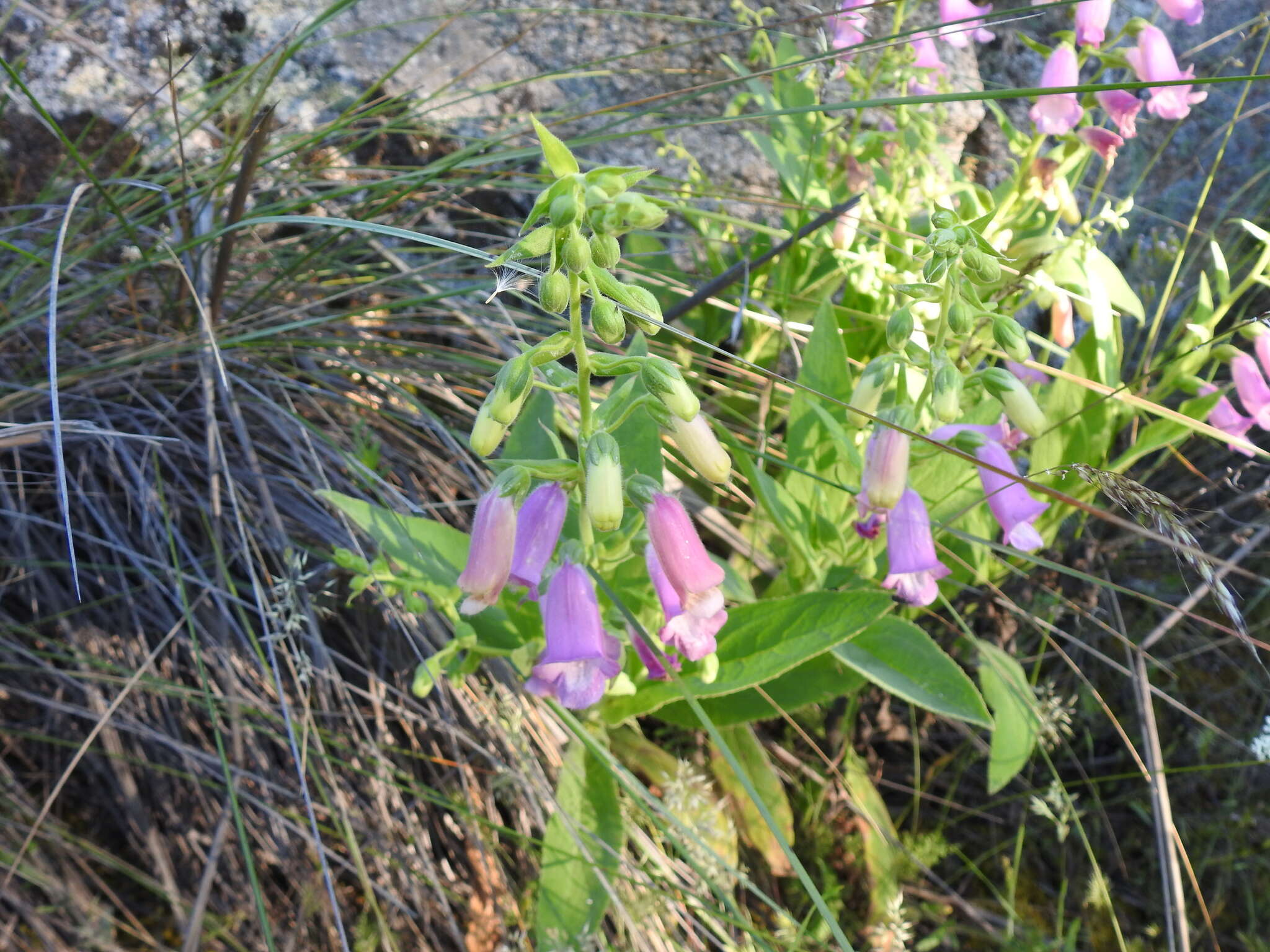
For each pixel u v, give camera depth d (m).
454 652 0.45
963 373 0.51
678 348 0.57
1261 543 0.59
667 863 0.48
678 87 0.63
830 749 0.55
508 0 0.61
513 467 0.39
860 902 0.53
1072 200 0.55
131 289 0.54
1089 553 0.56
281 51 0.59
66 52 0.57
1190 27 0.75
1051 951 0.51
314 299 0.58
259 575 0.52
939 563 0.45
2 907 0.49
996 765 0.50
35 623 0.51
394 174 0.59
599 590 0.45
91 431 0.44
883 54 0.55
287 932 0.50
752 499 0.56
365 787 0.51
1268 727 0.46
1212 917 0.53
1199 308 0.54
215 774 0.51
